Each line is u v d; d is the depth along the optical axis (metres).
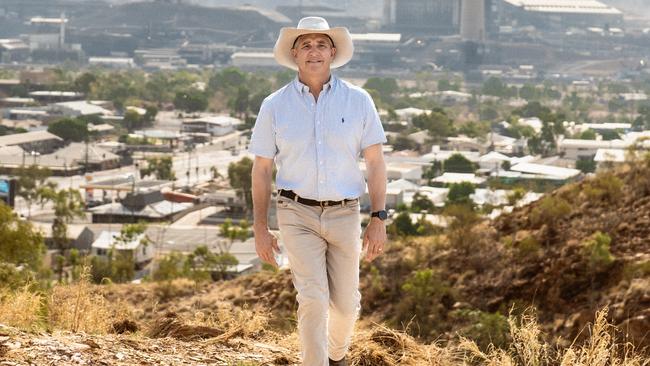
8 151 149.00
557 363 7.42
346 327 6.59
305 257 6.29
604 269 18.39
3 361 6.15
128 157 158.88
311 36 6.42
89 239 76.00
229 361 7.18
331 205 6.35
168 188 121.75
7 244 27.73
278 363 7.32
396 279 22.20
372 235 6.41
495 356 7.36
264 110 6.45
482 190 95.69
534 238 21.14
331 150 6.34
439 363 7.70
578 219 21.27
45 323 8.85
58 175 138.38
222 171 146.50
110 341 7.18
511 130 197.25
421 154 168.00
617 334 14.74
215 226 96.69
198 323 8.53
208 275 40.25
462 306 19.48
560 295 18.34
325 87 6.41
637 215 20.48
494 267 20.91
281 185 6.41
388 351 7.88
